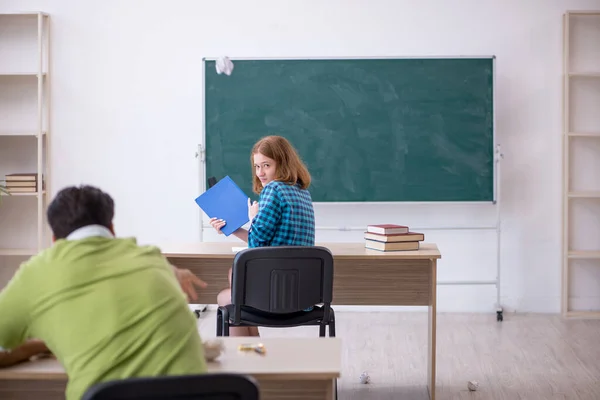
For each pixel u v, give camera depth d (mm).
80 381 1849
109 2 5824
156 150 5898
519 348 4836
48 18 5844
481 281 5750
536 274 5852
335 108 5668
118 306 1896
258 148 3736
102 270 1940
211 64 5680
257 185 3922
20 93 5883
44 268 1941
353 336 5172
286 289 3406
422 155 5672
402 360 4578
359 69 5648
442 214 5844
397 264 4160
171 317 1928
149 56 5855
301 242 3689
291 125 5688
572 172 5805
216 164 5738
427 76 5641
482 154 5660
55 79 5871
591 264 5844
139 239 5945
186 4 5820
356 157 5688
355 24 5762
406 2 5742
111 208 2098
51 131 5906
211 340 2312
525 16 5707
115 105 5883
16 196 5965
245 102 5688
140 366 1858
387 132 5668
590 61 5750
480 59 5629
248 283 3385
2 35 5859
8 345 1973
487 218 5840
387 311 5914
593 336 5133
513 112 5758
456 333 5238
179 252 3922
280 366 2146
